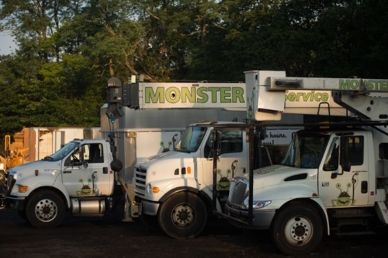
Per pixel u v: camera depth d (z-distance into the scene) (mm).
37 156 28672
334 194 10773
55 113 41281
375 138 11141
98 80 40625
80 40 42969
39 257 10508
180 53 39469
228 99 15992
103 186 14672
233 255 10594
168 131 16297
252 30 28219
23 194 13977
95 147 14789
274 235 10391
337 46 25062
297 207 10477
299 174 10750
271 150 14211
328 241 11906
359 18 24203
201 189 12484
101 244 11812
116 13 36750
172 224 12352
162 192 12312
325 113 14117
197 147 12797
